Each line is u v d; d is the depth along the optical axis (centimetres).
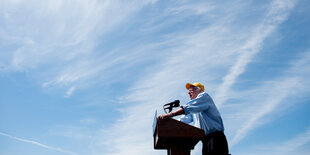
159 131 286
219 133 331
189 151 298
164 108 354
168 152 338
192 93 374
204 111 340
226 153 325
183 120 392
